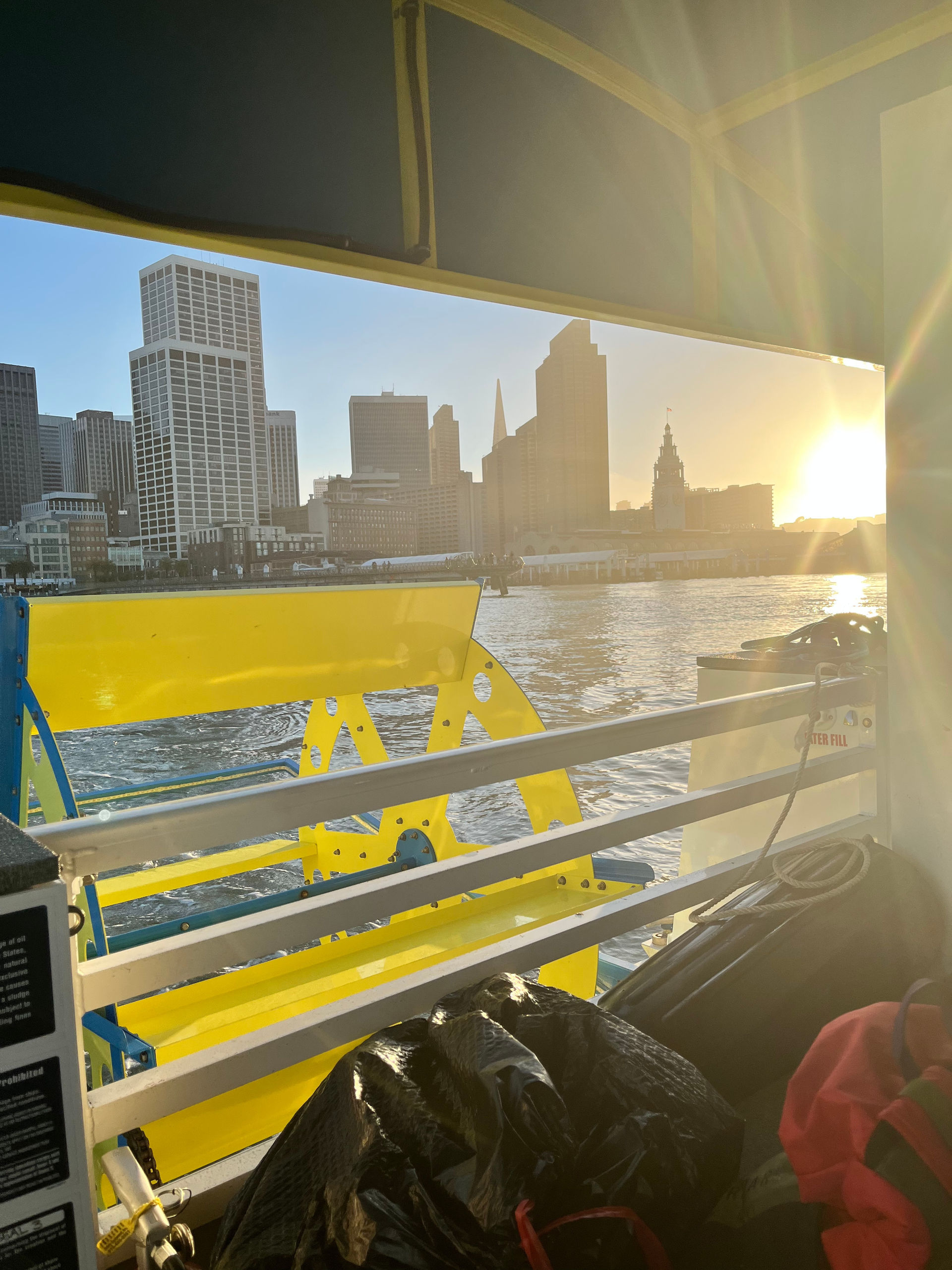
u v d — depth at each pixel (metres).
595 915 1.95
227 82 1.70
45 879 0.98
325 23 1.82
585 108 2.35
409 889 1.66
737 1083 1.78
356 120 1.87
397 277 1.96
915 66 2.39
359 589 5.09
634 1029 1.37
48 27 1.50
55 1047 1.00
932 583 2.17
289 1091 2.93
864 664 2.64
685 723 2.13
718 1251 1.31
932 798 2.23
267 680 4.98
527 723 5.40
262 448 173.88
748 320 2.84
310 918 1.54
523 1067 1.15
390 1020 1.62
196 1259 1.45
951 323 2.07
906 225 2.12
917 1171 1.13
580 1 2.05
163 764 24.47
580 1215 1.04
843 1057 1.34
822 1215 1.22
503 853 1.81
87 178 1.54
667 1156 1.16
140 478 168.50
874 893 2.07
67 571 161.25
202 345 165.12
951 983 1.52
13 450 180.12
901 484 2.20
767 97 2.49
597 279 2.41
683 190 2.62
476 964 1.74
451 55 2.04
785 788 2.38
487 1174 1.06
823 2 2.17
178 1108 1.36
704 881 2.18
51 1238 1.02
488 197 2.14
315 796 1.51
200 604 4.53
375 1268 1.03
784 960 1.88
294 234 1.78
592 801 19.36
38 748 4.36
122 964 1.32
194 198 1.66
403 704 35.84
